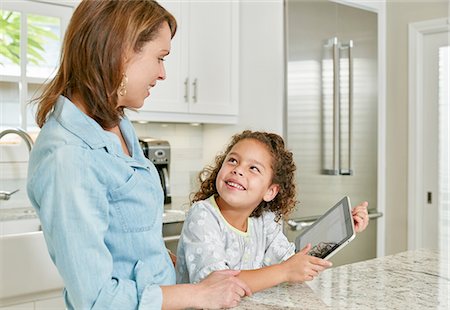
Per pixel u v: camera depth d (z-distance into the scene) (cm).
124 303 86
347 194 313
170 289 88
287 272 94
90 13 90
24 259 143
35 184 85
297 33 283
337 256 314
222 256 103
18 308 154
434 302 89
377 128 333
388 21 334
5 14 235
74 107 90
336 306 87
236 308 86
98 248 85
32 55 245
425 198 318
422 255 129
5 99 239
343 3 308
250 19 298
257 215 123
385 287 99
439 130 310
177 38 272
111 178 89
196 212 110
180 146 318
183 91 276
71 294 85
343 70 307
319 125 296
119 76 90
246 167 112
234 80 300
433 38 313
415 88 320
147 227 96
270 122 285
